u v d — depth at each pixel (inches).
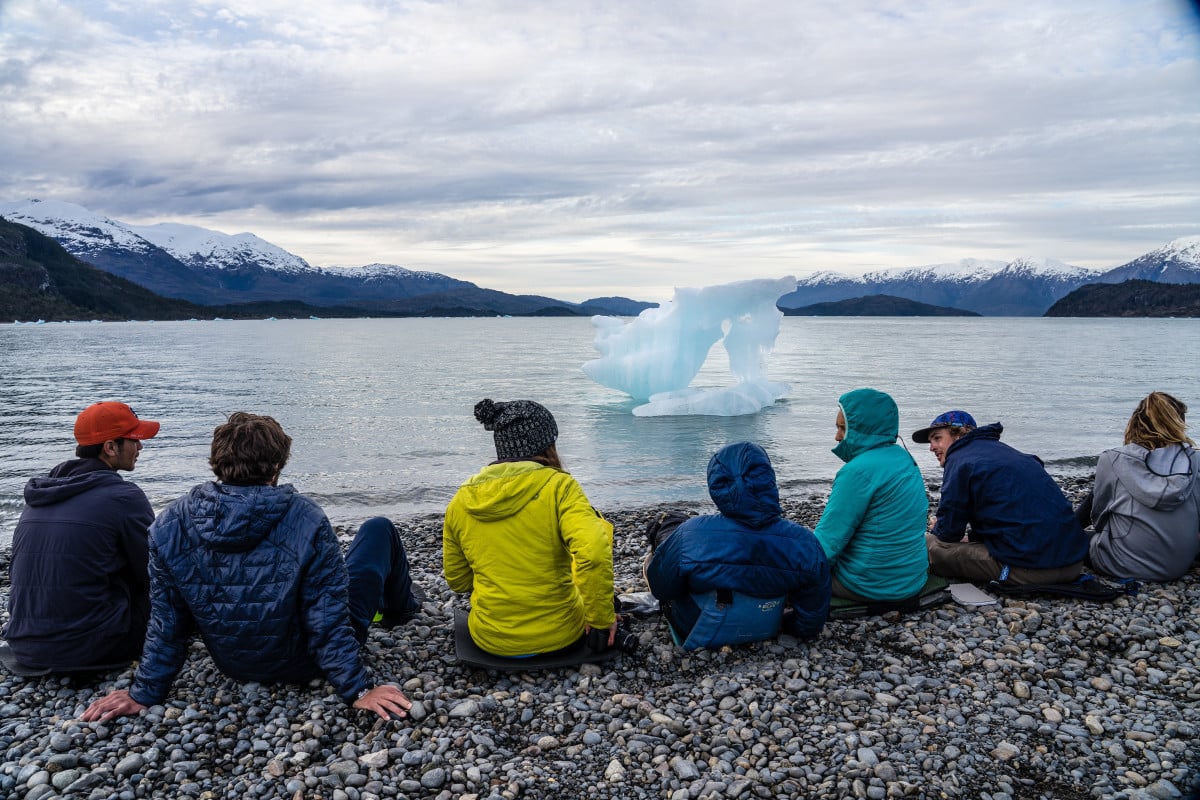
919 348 2974.9
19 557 181.9
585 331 6865.2
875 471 219.9
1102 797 142.3
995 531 241.1
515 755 158.4
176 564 160.2
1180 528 242.2
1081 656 203.8
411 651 208.7
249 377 1578.5
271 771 147.9
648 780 149.0
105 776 146.0
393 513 474.9
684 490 542.6
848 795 143.6
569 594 191.0
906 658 203.2
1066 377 1514.5
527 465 182.5
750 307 1053.2
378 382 1466.5
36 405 1066.7
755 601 196.7
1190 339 3922.2
